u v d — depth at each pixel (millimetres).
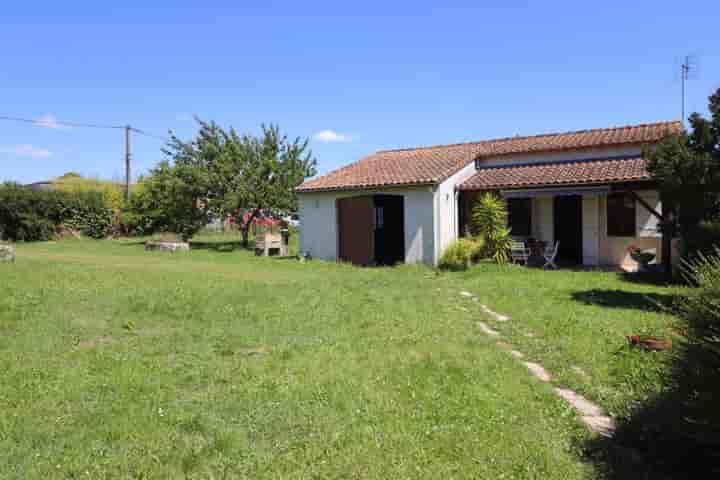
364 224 19719
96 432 4461
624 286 12711
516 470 3861
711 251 10156
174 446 4234
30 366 6184
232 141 27734
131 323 8391
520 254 17547
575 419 4770
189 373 6039
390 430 4496
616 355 6668
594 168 17250
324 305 10203
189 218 28984
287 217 29359
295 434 4473
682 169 10102
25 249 26906
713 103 10086
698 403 3705
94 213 37156
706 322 3697
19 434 4398
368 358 6656
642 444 4324
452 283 13641
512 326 8602
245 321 8773
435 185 17516
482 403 5117
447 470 3854
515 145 21000
